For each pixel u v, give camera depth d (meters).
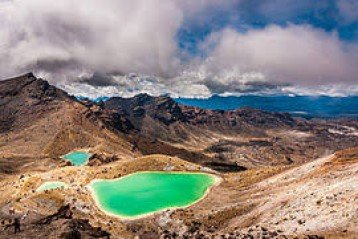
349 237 81.62
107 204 184.75
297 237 85.06
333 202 106.44
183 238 114.50
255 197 164.75
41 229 94.44
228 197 182.12
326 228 91.50
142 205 182.00
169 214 163.75
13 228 94.69
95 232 95.06
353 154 163.12
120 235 145.75
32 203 172.75
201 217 154.38
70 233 89.19
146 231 150.88
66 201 180.38
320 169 160.38
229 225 141.25
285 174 180.12
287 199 136.12
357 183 113.88
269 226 110.31
